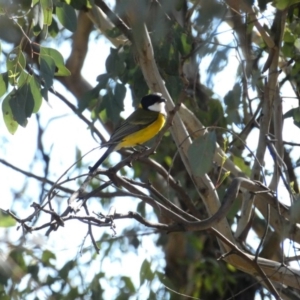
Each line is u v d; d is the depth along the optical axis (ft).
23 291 46.68
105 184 26.94
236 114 36.70
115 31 39.93
